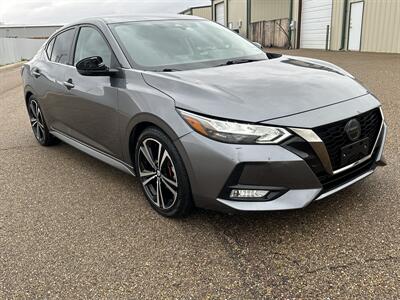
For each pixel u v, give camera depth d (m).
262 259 2.77
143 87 3.35
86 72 3.55
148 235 3.16
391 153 4.46
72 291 2.57
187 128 2.90
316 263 2.68
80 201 3.85
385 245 2.81
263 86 3.07
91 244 3.09
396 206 3.30
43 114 5.30
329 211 3.29
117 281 2.64
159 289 2.54
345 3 18.53
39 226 3.41
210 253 2.88
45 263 2.88
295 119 2.76
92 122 4.04
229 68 3.58
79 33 4.50
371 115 3.19
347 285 2.45
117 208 3.65
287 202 2.75
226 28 4.80
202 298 2.44
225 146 2.74
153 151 3.38
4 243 3.16
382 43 16.45
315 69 3.66
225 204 2.84
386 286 2.41
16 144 5.89
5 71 19.61
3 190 4.21
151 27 4.16
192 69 3.58
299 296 2.39
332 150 2.87
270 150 2.69
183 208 3.18
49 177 4.51
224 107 2.82
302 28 22.88
